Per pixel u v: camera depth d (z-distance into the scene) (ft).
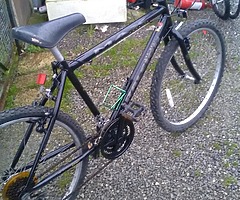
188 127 8.68
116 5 11.84
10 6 10.84
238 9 11.84
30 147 6.55
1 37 10.15
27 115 5.85
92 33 11.92
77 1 11.80
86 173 7.57
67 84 9.89
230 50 10.85
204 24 8.00
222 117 8.95
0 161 7.15
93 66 10.56
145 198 7.41
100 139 6.81
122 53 10.91
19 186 6.18
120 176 7.81
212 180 7.62
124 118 6.93
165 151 8.26
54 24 5.68
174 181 7.67
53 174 6.59
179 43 7.66
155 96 7.77
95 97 9.71
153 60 10.46
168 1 8.81
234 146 8.23
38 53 11.27
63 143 7.38
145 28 11.42
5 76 10.14
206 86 9.09
